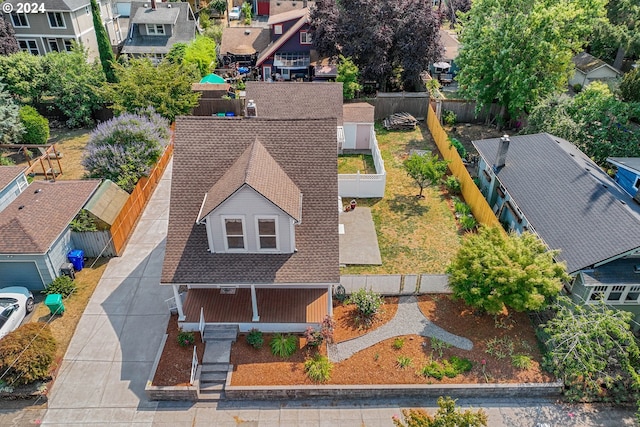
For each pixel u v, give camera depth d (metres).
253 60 53.69
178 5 54.81
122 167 27.50
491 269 19.12
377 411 17.50
